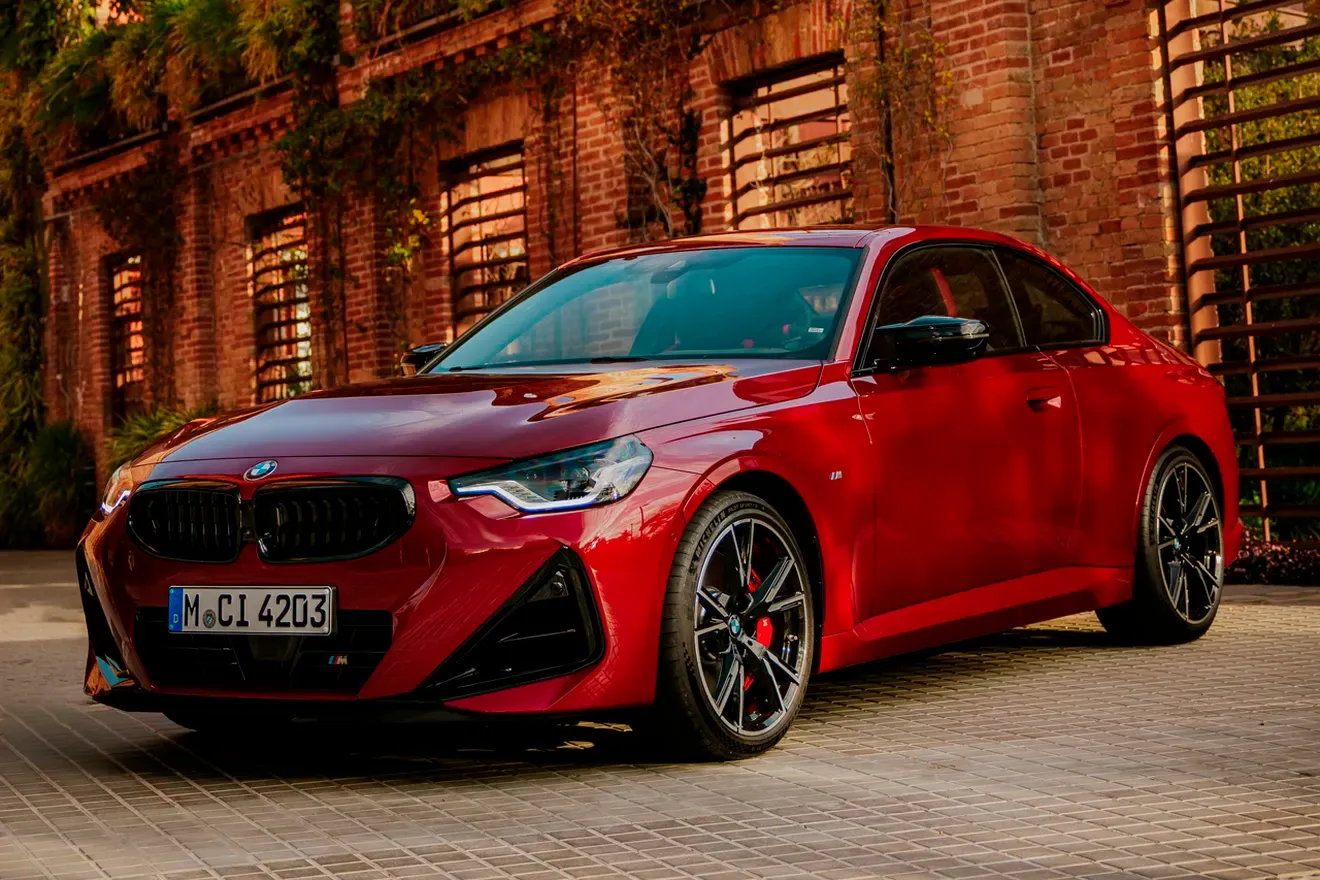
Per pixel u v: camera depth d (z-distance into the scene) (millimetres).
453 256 14969
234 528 4055
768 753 4238
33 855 3398
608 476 3932
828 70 11367
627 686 3928
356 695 3875
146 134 19266
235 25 17016
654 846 3293
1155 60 9242
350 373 16062
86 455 21047
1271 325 8836
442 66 14398
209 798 3961
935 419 4797
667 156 12398
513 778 4051
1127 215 9367
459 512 3832
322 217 16156
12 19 21812
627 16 12156
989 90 9891
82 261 21312
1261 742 4172
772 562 4289
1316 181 8586
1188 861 3057
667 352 4820
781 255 5113
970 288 5285
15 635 8539
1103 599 5535
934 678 5422
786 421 4352
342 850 3346
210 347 18812
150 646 4219
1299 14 9180
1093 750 4129
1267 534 8805
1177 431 5883
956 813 3498
